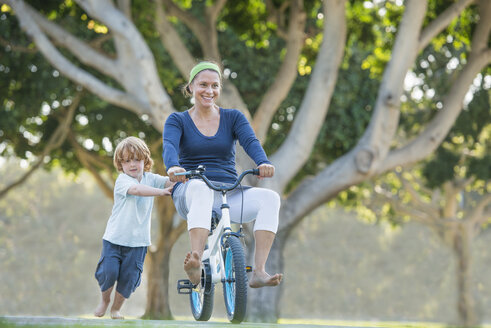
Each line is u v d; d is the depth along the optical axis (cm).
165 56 4978
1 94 4838
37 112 5050
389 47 4759
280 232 3991
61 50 4709
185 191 1294
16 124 4972
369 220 9138
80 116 5838
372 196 8212
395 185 8331
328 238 15338
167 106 3641
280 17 4344
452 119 4059
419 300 15075
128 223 1544
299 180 5891
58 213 14725
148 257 6656
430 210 8019
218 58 4175
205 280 1308
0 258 13875
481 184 7856
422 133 4056
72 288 14062
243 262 1218
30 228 14150
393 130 3878
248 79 5275
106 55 3844
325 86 3866
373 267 15375
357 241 15375
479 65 4094
